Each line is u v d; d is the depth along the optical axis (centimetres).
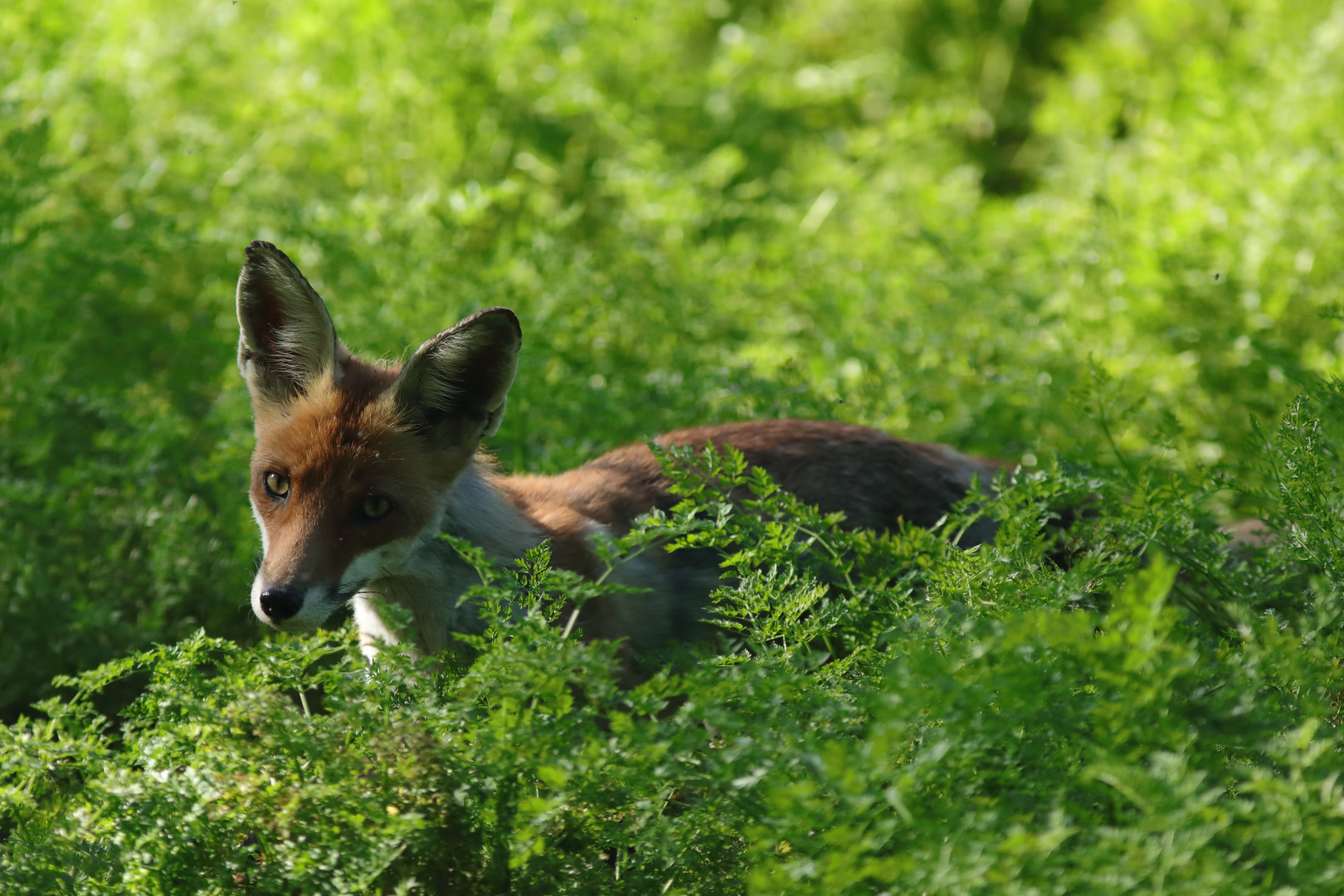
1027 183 2312
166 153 1681
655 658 789
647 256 1516
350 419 809
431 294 1314
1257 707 539
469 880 580
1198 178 1595
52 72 1594
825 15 2569
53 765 649
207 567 1066
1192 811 462
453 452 831
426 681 627
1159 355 1362
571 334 1334
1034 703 519
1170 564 749
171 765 624
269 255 834
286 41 1862
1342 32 1800
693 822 581
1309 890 468
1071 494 796
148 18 1947
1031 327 1347
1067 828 509
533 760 560
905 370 1290
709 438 995
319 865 562
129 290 1452
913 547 764
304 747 588
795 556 737
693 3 2355
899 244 1678
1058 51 2470
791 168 2078
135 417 1152
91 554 1080
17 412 1190
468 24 1867
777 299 1535
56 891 584
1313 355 1215
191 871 583
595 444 1165
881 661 656
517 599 707
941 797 534
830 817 495
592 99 1803
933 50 2541
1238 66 1878
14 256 1283
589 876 582
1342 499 726
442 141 1809
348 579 784
